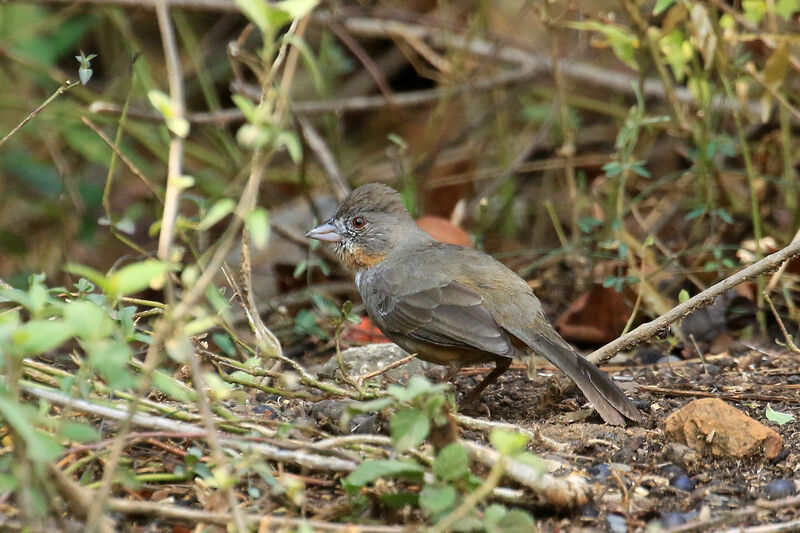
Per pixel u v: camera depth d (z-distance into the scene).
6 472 6.20
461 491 5.94
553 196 16.17
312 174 16.30
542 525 6.41
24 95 14.89
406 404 6.40
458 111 16.56
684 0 10.89
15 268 16.22
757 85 14.52
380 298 10.05
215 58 18.45
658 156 15.60
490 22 17.84
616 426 8.23
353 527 5.77
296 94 18.34
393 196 10.70
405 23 16.02
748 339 11.20
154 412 7.38
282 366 9.55
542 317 9.32
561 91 12.69
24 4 15.86
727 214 12.36
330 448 6.63
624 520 6.50
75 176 16.55
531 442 7.68
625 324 11.11
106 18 16.58
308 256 11.94
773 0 12.12
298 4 5.39
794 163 13.55
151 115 13.73
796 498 6.58
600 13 12.73
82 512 5.39
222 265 9.45
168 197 5.96
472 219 15.11
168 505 6.28
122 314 6.97
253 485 6.79
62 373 7.66
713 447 7.49
